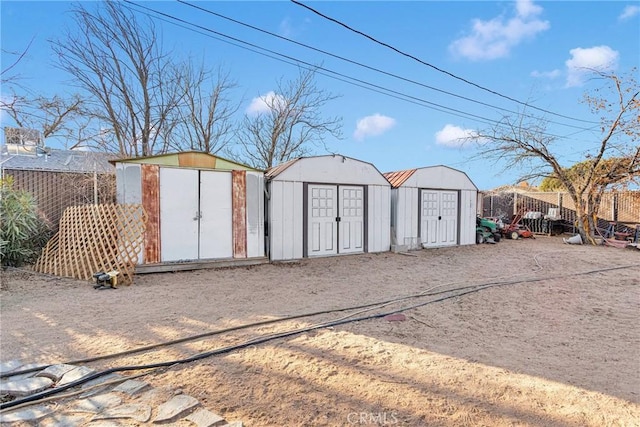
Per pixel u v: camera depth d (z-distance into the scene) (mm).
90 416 2348
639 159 12000
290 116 17766
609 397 2668
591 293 5957
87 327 4074
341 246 9984
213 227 8039
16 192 7723
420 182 11328
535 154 13219
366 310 4875
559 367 3193
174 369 3055
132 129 14289
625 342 3832
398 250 10750
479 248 11609
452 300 5438
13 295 5441
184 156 7699
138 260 7203
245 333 3943
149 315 4559
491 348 3643
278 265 8508
